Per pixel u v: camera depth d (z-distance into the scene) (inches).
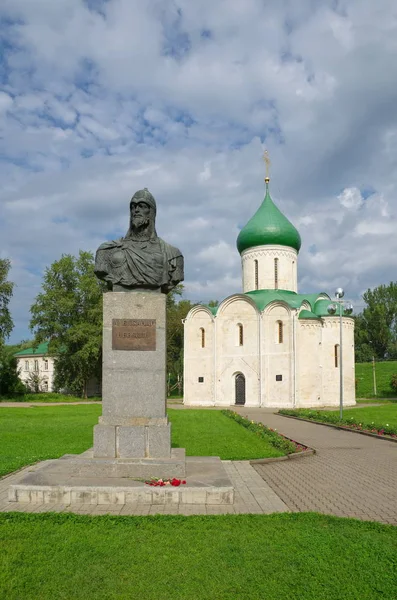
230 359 2100.1
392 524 379.6
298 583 263.7
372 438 964.6
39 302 2522.1
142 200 518.0
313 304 2180.1
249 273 2217.0
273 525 355.3
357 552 302.8
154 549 307.1
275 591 255.1
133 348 493.0
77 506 411.2
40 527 345.7
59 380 2662.4
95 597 249.3
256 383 2042.3
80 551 304.2
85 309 2561.5
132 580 266.5
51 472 472.7
